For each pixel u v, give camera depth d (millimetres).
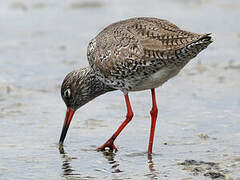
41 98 18641
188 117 16500
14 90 19438
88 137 15094
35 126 15891
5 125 15891
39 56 23953
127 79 13852
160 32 13070
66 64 22781
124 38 13539
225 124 15727
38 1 33406
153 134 14055
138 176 12031
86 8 32594
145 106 17812
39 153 13734
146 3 33594
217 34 26719
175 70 13352
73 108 15680
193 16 30281
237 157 13000
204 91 19094
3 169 12531
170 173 12148
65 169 12578
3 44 25781
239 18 29578
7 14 31156
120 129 14203
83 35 27250
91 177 12031
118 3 33594
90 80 15516
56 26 28922
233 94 18594
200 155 13305
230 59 23031
